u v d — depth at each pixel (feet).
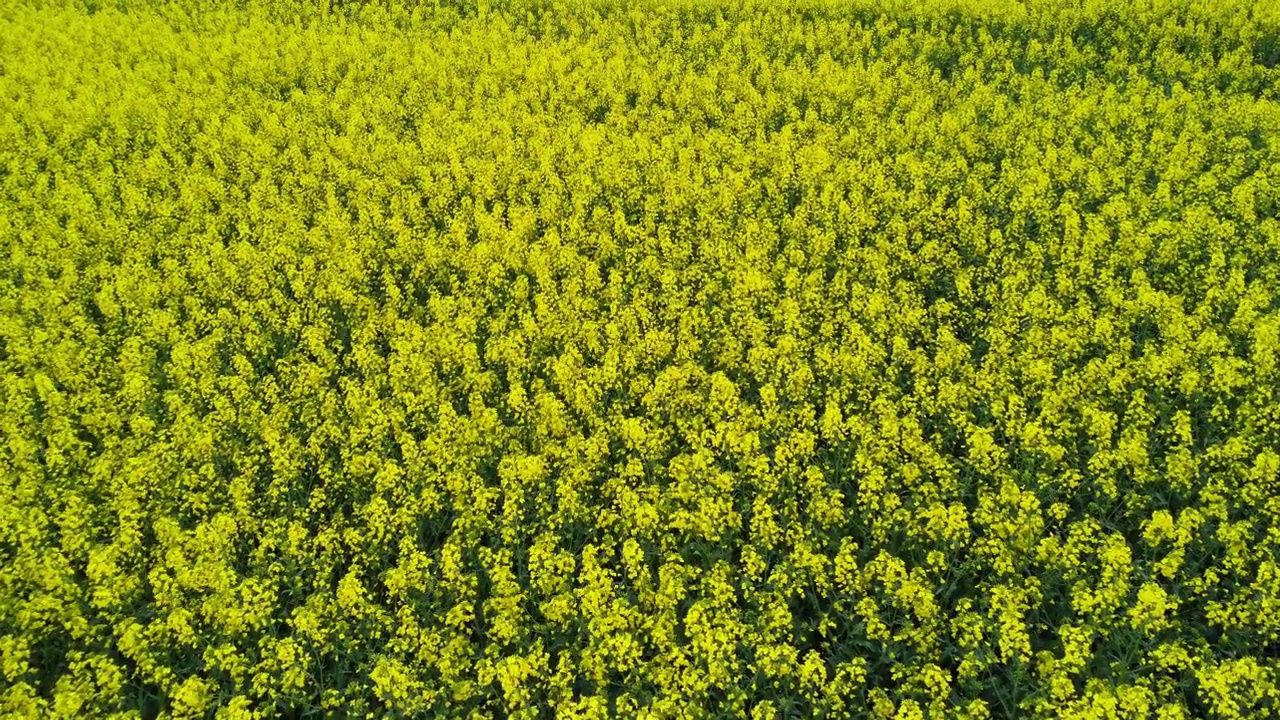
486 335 52.80
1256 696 26.61
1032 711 29.25
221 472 43.14
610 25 104.06
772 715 28.17
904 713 26.89
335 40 104.37
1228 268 51.62
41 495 41.11
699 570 34.19
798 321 46.85
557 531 37.86
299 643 33.17
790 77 83.76
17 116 86.79
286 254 60.03
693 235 61.11
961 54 88.74
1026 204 58.39
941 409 42.01
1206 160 63.93
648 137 74.23
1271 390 39.17
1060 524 36.63
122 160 77.30
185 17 116.67
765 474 36.91
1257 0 86.58
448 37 105.60
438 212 67.00
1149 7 88.94
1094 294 51.47
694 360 47.19
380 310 55.62
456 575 34.40
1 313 55.77
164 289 58.03
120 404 46.98
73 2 125.39
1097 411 38.19
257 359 51.37
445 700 30.60
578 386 43.55
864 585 32.55
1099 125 69.05
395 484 39.78
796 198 66.28
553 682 29.58
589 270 54.80
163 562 37.04
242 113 85.35
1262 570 29.86
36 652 34.09
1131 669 30.45
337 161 73.77
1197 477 36.52
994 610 30.71
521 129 79.87
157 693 33.14
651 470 40.32
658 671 29.89
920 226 59.57
